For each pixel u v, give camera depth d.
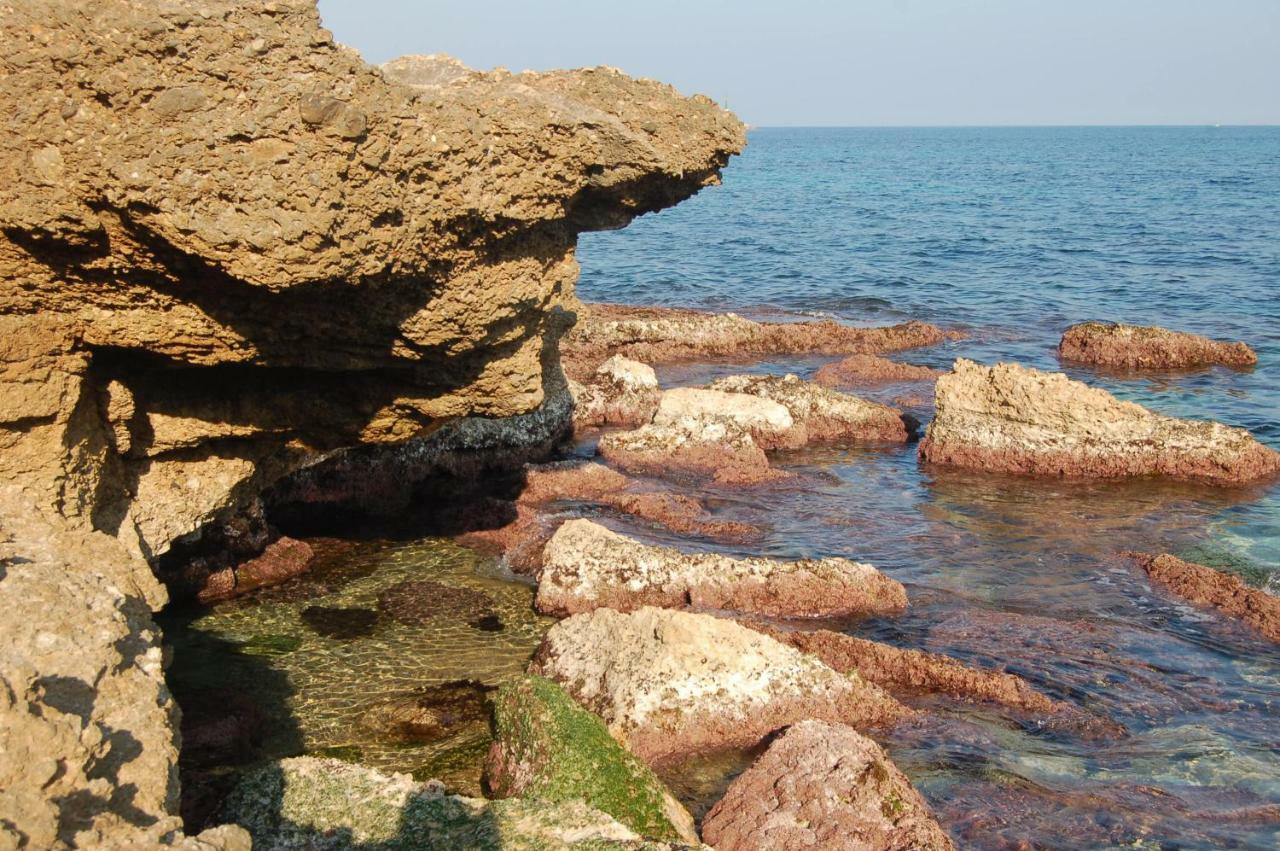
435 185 11.95
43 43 10.08
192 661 16.12
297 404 14.98
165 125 10.30
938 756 14.04
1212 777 13.69
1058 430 26.84
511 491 24.19
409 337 13.34
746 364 38.88
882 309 50.38
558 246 14.91
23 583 9.59
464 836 10.95
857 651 16.38
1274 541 22.16
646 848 10.54
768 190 128.25
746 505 24.03
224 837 7.70
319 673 15.92
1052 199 108.94
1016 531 22.69
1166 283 55.50
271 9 10.25
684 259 68.06
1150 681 16.09
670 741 14.12
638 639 15.23
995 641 17.30
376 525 22.27
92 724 8.23
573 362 37.59
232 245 10.62
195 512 14.71
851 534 22.38
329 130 10.55
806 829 11.98
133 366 13.08
